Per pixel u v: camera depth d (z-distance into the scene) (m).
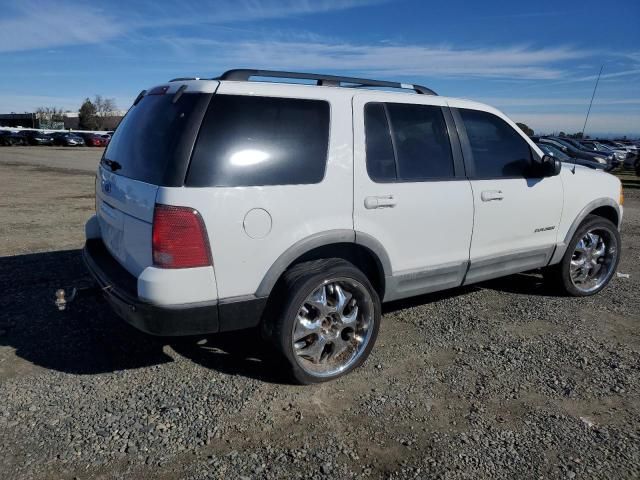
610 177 5.15
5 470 2.50
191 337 4.00
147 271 2.86
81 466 2.54
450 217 3.88
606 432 2.88
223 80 3.08
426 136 3.84
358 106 3.48
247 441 2.75
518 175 4.36
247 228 2.97
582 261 5.04
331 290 3.35
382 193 3.49
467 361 3.69
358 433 2.83
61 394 3.18
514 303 4.87
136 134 3.39
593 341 4.05
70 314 4.39
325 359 3.43
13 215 9.44
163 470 2.52
